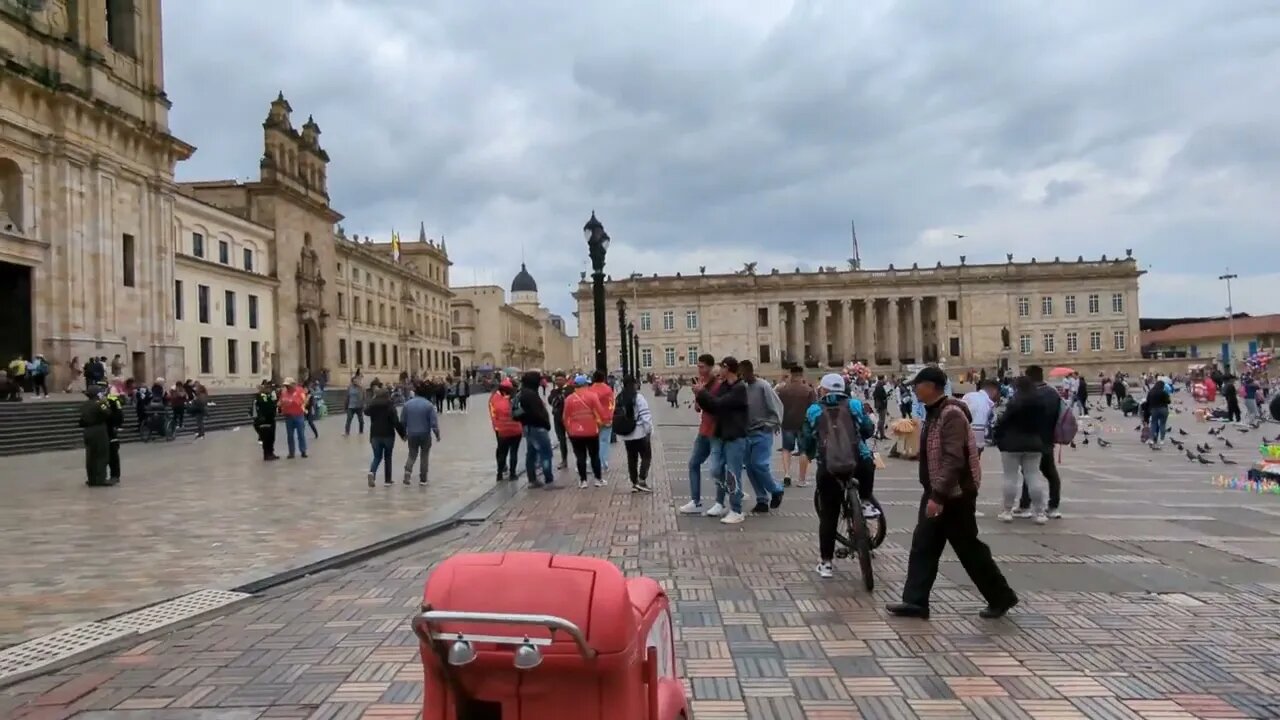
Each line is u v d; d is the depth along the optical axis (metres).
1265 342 92.75
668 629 3.67
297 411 20.31
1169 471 15.89
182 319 44.28
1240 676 5.11
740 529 10.14
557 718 2.81
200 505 12.57
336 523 10.80
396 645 5.86
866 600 6.91
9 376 28.16
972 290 102.56
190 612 6.64
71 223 33.09
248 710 4.73
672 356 105.81
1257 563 8.16
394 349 83.56
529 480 14.20
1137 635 5.92
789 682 5.10
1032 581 7.46
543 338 173.75
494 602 2.84
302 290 59.31
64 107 32.66
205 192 56.47
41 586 7.57
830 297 104.12
